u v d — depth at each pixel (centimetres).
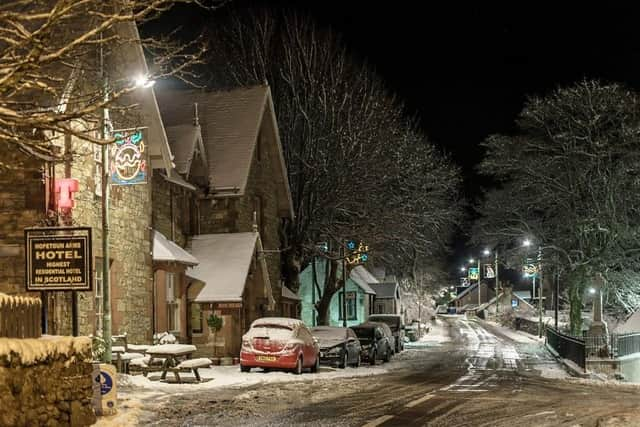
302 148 4675
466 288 18450
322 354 3216
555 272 5594
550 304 11762
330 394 2073
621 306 5719
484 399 1986
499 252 5684
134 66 2759
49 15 1145
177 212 3544
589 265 5144
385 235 4716
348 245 4938
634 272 5122
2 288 2302
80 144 2480
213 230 3766
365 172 4622
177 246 3312
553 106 5178
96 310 2592
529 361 4150
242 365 2720
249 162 3834
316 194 4638
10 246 2300
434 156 5378
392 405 1833
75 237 1691
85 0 1160
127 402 1741
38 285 1694
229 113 4038
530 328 8112
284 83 4806
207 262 3509
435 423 1543
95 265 2589
